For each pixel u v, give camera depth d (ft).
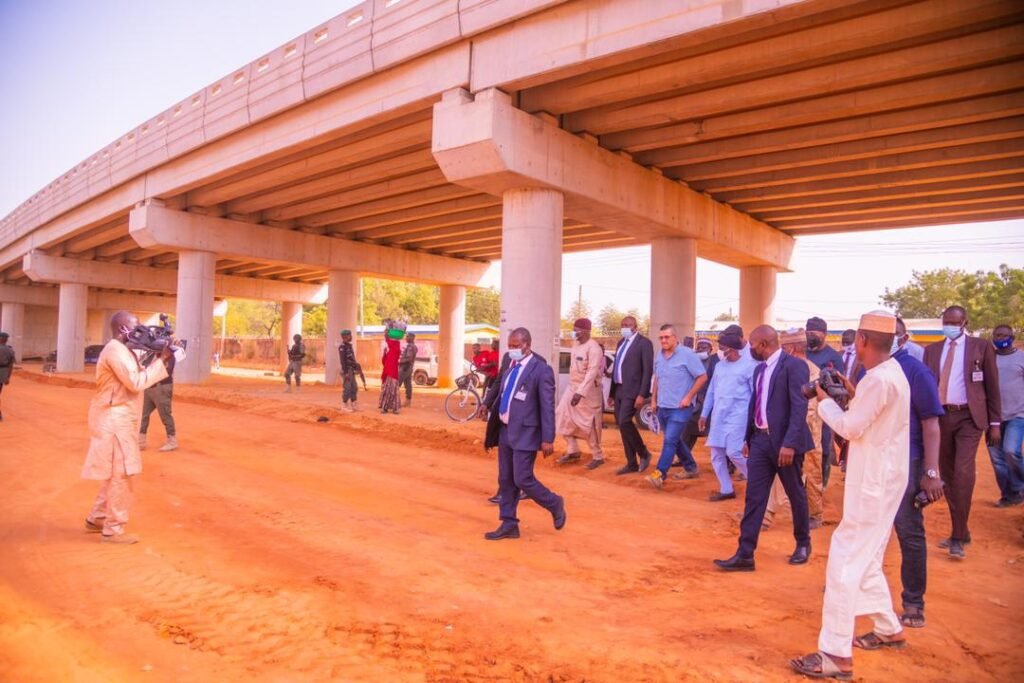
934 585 18.30
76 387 88.99
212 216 82.84
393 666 12.75
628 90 41.47
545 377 21.53
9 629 13.94
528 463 21.57
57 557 18.56
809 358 29.94
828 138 47.67
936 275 193.06
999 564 20.30
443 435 43.50
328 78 50.60
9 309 163.32
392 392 57.47
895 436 13.19
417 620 14.96
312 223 89.56
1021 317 131.85
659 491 29.84
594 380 34.14
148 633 13.91
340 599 16.05
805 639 14.55
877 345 13.23
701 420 27.81
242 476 30.78
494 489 29.73
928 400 15.20
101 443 19.88
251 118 58.54
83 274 123.44
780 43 36.14
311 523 22.99
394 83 47.06
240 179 70.69
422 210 79.20
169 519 22.99
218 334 298.35
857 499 13.20
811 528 24.14
